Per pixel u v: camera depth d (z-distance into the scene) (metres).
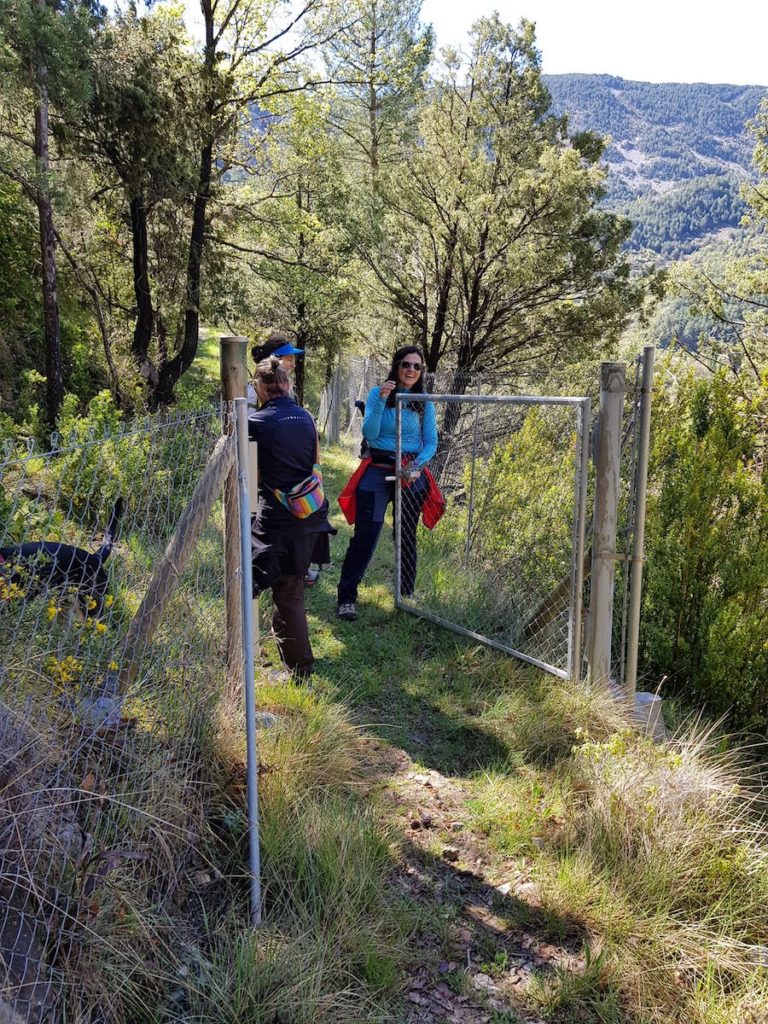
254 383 3.77
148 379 13.88
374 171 16.45
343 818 2.79
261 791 2.86
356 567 5.07
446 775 3.45
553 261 11.97
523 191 11.45
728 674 4.16
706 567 4.41
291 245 15.65
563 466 4.52
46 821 2.03
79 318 13.98
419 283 13.85
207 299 14.80
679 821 2.85
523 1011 2.23
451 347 13.88
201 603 3.06
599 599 3.88
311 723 3.32
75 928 1.97
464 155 12.20
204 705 2.96
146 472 2.78
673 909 2.63
